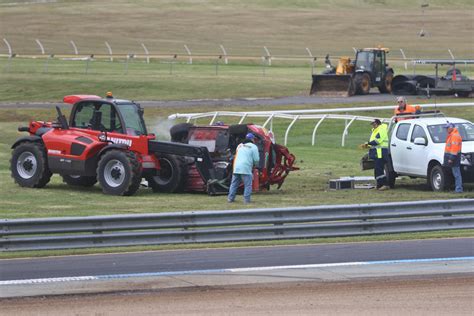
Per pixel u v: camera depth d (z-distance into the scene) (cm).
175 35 19700
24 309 2527
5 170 6200
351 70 11388
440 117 5566
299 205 4544
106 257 3316
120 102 5100
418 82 11162
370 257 3272
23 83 11856
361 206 3716
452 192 5062
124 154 4897
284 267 3086
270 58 16088
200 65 15500
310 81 12769
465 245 3541
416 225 3781
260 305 2564
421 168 5212
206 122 8919
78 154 5022
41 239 3366
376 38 19775
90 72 13362
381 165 5312
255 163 4694
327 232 3684
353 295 2680
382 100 10381
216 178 5069
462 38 19888
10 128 8656
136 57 16475
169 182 5069
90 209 4394
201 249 3475
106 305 2567
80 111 5153
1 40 18388
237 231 3566
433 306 2562
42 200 4731
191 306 2552
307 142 7888
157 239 3481
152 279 2902
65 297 2664
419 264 3138
